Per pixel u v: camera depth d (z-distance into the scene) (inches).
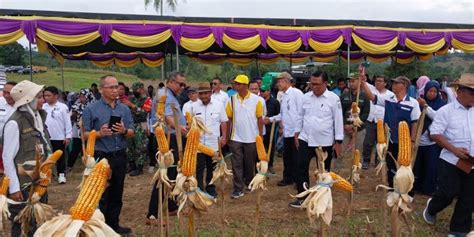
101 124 197.8
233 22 448.5
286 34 440.5
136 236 218.1
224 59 721.0
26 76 1270.9
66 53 658.2
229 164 381.4
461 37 478.0
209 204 119.2
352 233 211.5
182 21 433.1
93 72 1652.3
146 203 283.6
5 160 152.3
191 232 121.4
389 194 131.6
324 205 118.6
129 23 400.8
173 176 223.6
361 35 455.2
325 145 242.7
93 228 73.9
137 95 455.5
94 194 75.0
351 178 154.6
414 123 248.7
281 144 453.4
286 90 318.7
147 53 696.4
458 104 196.2
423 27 492.4
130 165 377.1
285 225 233.1
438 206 214.1
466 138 193.9
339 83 473.4
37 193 117.3
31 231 132.5
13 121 153.9
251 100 281.1
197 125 145.0
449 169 201.3
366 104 355.9
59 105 343.3
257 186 137.0
